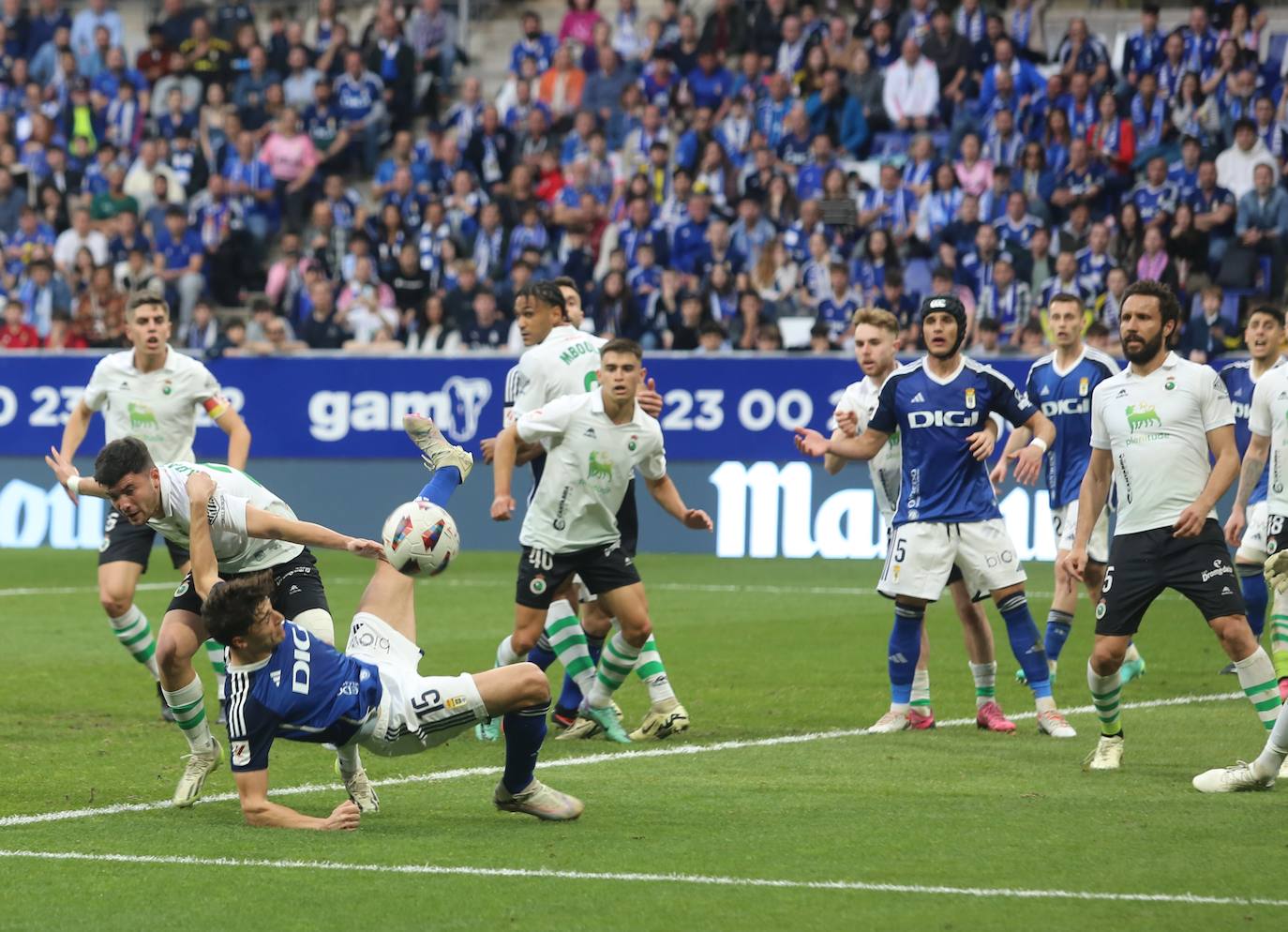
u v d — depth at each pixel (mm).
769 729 19438
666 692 18922
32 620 29562
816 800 15078
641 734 18922
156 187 50156
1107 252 40938
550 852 12984
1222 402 16141
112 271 46094
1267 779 15250
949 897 11539
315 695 13555
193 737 15148
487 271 46469
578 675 19266
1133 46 45938
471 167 49281
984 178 44250
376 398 41344
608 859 12750
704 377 39656
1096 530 22609
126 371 21250
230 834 13711
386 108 52938
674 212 45594
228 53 54125
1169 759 17219
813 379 38938
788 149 46812
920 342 40219
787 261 43031
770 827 13875
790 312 42219
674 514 18844
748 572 36688
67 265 48812
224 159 51219
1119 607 16344
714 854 12883
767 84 48625
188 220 49875
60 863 12727
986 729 19312
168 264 48438
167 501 15398
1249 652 16141
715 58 49750
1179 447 16141
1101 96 45031
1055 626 22578
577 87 51344
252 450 42125
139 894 11773
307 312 46656
